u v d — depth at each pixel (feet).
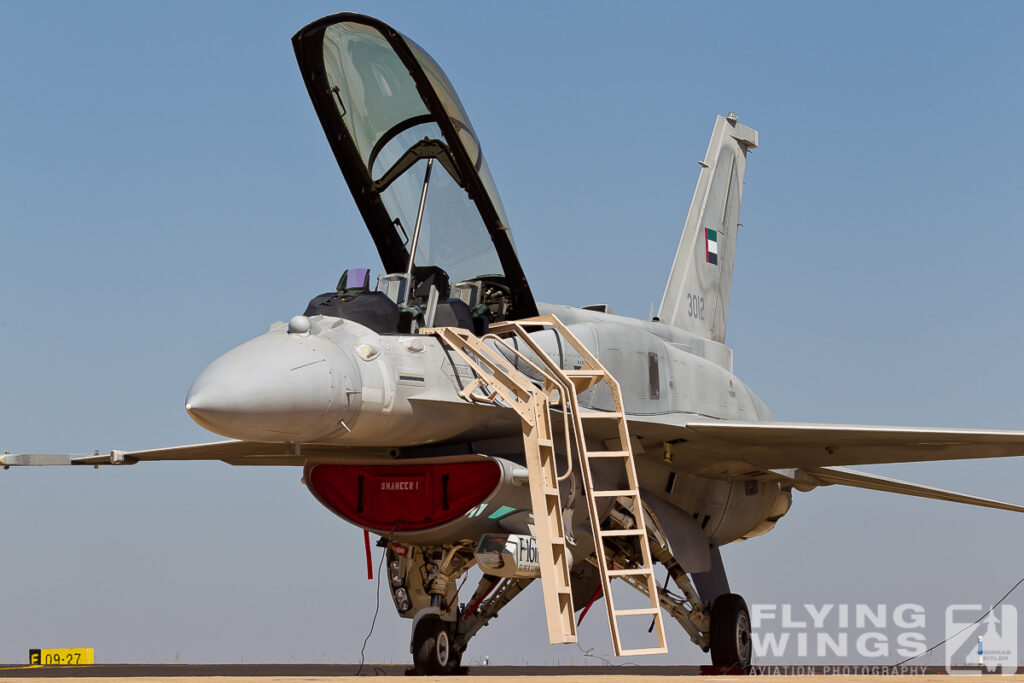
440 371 119.03
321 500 129.18
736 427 133.59
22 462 146.92
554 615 110.93
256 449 145.69
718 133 198.08
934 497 187.11
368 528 125.49
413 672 140.46
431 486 123.65
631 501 142.10
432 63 123.54
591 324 139.03
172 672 161.48
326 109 131.75
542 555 112.47
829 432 132.77
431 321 125.08
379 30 118.83
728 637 155.02
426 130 130.31
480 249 134.00
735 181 201.36
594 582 155.33
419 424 116.37
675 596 158.20
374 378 111.75
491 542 117.70
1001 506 181.47
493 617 151.64
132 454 149.18
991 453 144.25
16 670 164.86
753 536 183.01
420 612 133.08
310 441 110.73
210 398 98.94
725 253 196.03
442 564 129.49
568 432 122.72
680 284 181.88
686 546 151.64
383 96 128.47
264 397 100.83
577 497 131.13
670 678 97.55
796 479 168.55
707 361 166.40
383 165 134.92
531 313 137.39
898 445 140.15
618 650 114.21
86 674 149.69
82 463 150.61
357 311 120.78
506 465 119.75
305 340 109.70
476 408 119.44
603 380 132.57
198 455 151.94
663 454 142.72
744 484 166.50
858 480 175.42
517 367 127.34
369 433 112.98
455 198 132.36
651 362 146.41
